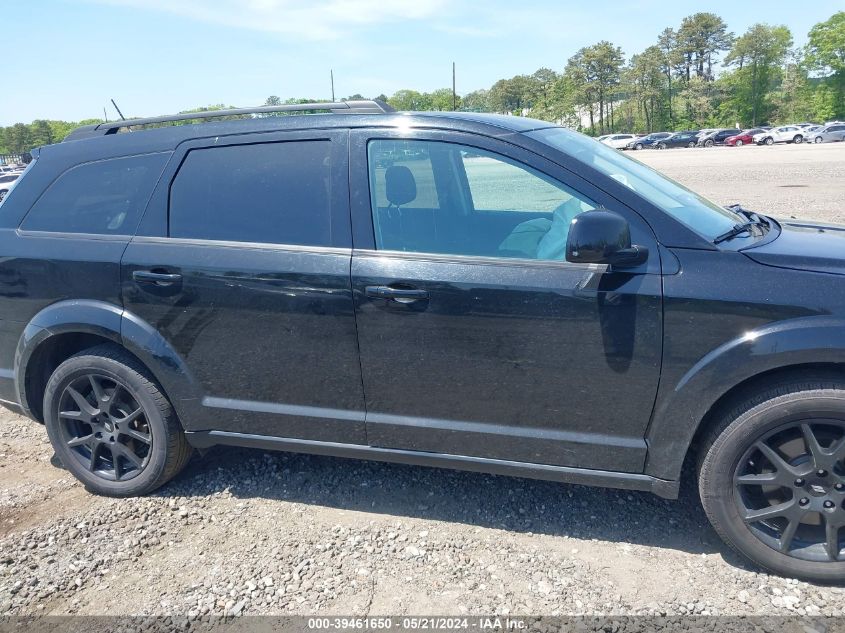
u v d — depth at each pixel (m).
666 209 2.72
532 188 2.84
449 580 2.71
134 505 3.39
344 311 2.90
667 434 2.64
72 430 3.51
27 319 3.37
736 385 2.55
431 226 2.92
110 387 3.39
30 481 3.70
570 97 108.31
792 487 2.53
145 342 3.18
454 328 2.78
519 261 2.75
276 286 2.97
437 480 3.50
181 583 2.77
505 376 2.77
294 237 3.02
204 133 3.24
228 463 3.78
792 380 2.48
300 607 2.59
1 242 3.41
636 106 102.75
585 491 3.33
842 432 2.47
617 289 2.58
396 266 2.84
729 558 2.77
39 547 3.05
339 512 3.24
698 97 95.75
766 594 2.54
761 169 22.14
